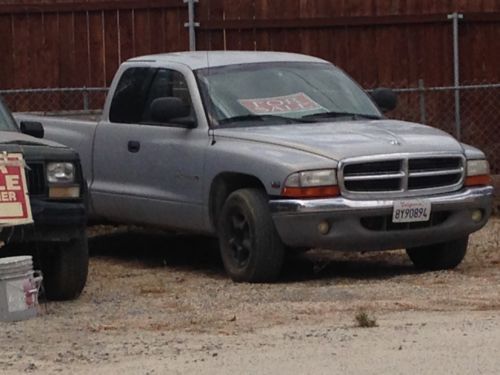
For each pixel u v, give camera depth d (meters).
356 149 10.69
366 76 17.02
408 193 10.80
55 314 9.59
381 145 10.80
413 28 16.92
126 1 17.19
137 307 9.85
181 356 7.98
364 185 10.66
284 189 10.52
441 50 16.88
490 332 8.49
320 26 17.03
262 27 17.08
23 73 17.42
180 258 12.91
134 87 12.36
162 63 12.17
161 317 9.38
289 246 10.78
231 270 11.09
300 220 10.48
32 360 7.97
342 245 10.65
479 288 10.38
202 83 11.73
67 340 8.59
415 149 10.86
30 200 9.50
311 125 11.46
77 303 10.10
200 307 9.77
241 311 9.53
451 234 11.04
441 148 11.00
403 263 12.17
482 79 16.94
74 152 9.86
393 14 16.91
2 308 9.27
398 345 8.16
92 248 13.66
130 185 12.20
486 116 16.89
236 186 11.28
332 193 10.53
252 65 12.08
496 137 16.89
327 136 10.98
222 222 11.17
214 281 11.21
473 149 11.36
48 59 17.39
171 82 12.01
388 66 16.98
